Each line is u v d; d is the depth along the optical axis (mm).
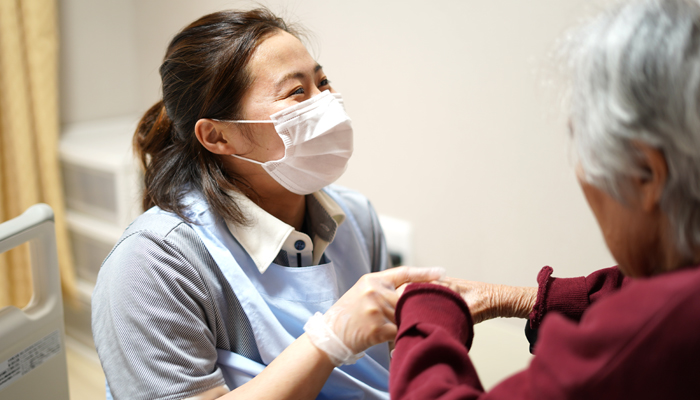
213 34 899
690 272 444
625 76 481
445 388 523
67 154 2273
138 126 1076
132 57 2738
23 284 2260
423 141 1892
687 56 462
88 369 2289
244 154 925
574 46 558
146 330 815
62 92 2514
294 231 933
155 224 896
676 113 460
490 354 1893
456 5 1685
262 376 771
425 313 641
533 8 1531
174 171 977
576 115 535
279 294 918
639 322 428
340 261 1066
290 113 881
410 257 2023
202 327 854
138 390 804
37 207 950
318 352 760
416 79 1846
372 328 744
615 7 529
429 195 1933
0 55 2158
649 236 528
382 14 1863
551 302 812
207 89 890
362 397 943
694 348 416
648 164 489
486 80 1685
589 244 1611
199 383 811
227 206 907
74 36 2504
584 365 442
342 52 2014
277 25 950
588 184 553
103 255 2256
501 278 1836
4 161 2268
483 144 1747
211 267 898
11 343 910
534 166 1656
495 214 1786
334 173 951
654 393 428
